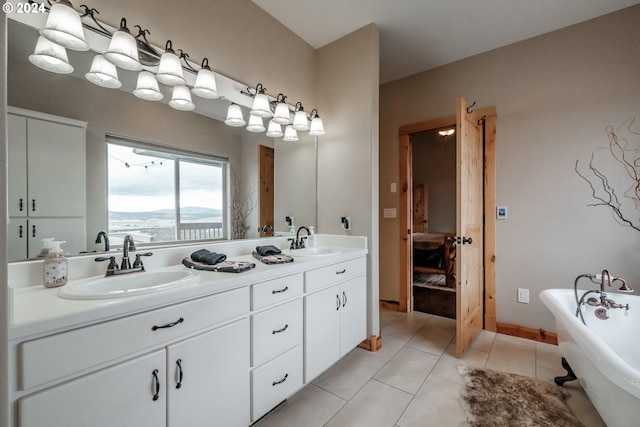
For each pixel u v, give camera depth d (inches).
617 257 83.9
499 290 102.6
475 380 72.3
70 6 43.8
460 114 84.7
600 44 86.3
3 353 24.3
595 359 47.2
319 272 69.8
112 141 54.6
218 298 47.5
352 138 93.7
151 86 59.3
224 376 48.4
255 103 77.6
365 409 61.9
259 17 82.7
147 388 38.6
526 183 97.6
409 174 125.3
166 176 62.9
